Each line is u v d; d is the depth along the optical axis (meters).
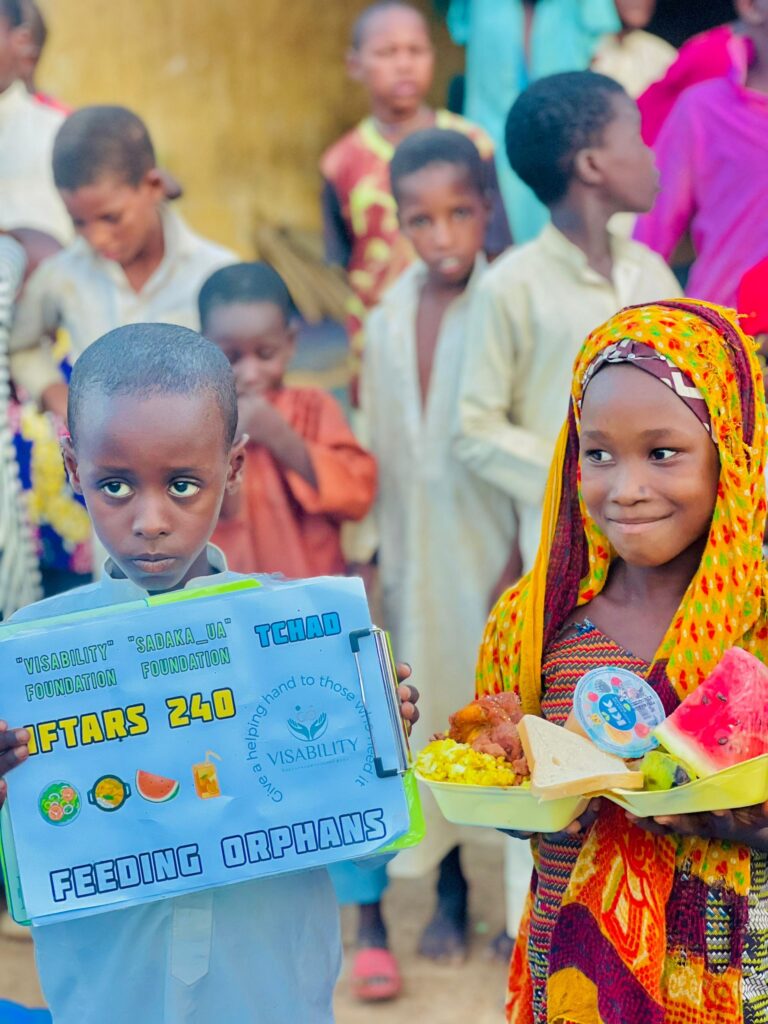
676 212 4.64
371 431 4.39
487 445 3.99
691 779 1.99
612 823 2.15
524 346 4.00
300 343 8.55
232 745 2.06
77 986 2.23
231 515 4.09
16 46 5.13
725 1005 2.10
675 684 2.16
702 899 2.12
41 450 4.70
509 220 5.46
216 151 9.16
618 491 2.13
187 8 8.96
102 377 2.10
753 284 3.27
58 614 2.28
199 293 4.13
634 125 3.90
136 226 4.23
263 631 2.08
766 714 2.03
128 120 4.21
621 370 2.15
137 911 2.19
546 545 2.36
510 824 2.11
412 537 4.26
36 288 4.43
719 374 2.16
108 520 2.12
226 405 2.18
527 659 2.33
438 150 4.11
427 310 4.29
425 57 5.69
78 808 2.05
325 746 2.07
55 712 2.05
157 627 2.06
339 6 9.29
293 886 2.24
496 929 4.27
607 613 2.30
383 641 2.09
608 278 3.96
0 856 2.20
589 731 2.10
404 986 3.96
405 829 2.07
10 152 5.16
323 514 4.17
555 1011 2.16
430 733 4.24
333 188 5.94
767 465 2.41
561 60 5.42
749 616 2.18
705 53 4.86
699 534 2.18
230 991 2.20
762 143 4.46
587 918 2.14
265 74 9.20
